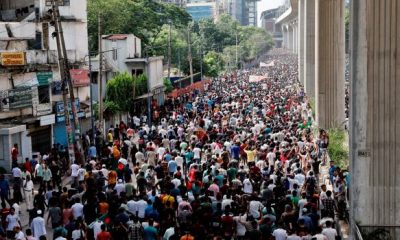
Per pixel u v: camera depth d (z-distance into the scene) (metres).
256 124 42.06
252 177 26.91
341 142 37.91
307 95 67.06
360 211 21.14
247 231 19.75
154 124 52.66
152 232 19.47
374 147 20.88
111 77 60.22
